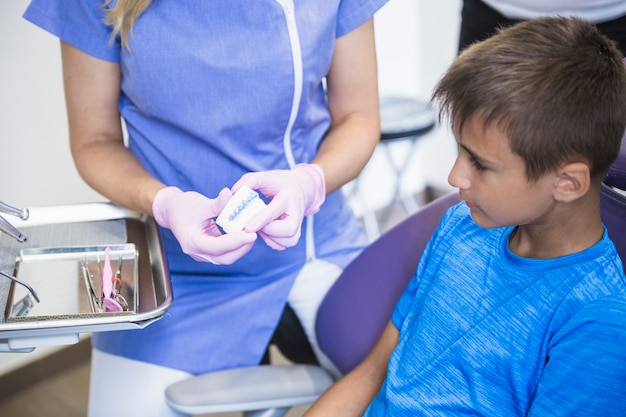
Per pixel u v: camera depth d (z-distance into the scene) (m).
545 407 0.89
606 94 0.85
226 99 1.24
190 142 1.29
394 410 1.05
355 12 1.33
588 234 0.93
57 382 2.22
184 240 1.09
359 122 1.38
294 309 1.40
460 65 0.90
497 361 0.97
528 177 0.87
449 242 1.10
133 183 1.24
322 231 1.42
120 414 1.27
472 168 0.91
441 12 2.80
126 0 1.18
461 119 0.88
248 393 1.16
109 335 1.32
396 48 2.85
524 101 0.84
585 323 0.88
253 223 1.04
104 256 1.17
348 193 2.81
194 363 1.30
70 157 2.15
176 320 1.31
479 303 1.01
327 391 1.15
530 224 0.95
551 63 0.85
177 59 1.21
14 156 2.04
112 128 1.34
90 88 1.30
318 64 1.28
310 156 1.38
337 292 1.30
